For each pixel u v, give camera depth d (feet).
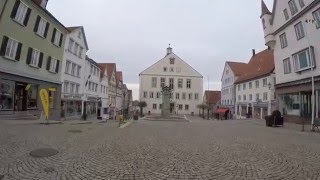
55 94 108.47
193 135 52.90
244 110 204.33
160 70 277.44
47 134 46.57
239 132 60.75
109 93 230.68
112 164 27.86
